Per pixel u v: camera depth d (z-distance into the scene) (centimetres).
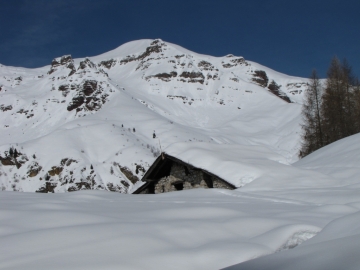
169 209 871
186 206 961
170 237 643
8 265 508
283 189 1458
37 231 644
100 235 629
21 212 786
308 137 4200
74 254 548
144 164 6744
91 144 7762
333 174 1716
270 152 2138
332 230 632
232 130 12469
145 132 9156
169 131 9262
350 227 610
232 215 840
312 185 1522
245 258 566
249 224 752
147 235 638
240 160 1867
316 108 4266
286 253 506
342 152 2116
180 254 565
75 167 6756
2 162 7050
